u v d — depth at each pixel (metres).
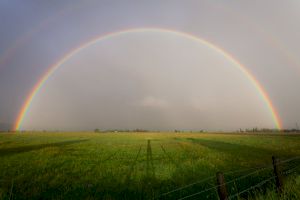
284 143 53.19
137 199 11.24
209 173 17.08
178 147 43.91
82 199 11.45
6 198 11.56
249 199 9.36
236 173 16.38
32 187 13.75
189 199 10.89
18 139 75.44
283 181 10.44
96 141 67.44
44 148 41.38
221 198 7.86
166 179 15.36
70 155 30.66
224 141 65.00
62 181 15.21
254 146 44.59
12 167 20.98
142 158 27.06
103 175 16.95
